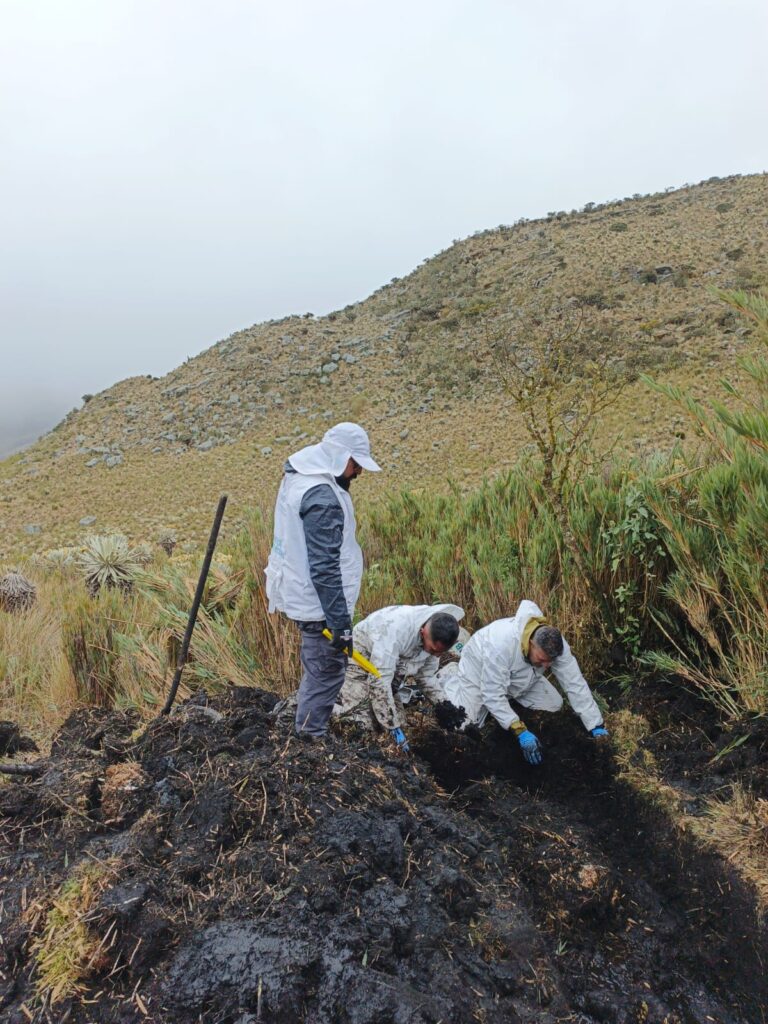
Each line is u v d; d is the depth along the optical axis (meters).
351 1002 2.22
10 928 2.47
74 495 58.81
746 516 3.81
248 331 88.19
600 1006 2.69
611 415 37.34
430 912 2.71
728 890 3.18
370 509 6.96
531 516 5.48
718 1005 2.77
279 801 2.91
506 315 69.44
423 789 3.63
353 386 68.94
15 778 3.49
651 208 83.69
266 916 2.44
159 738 3.45
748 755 3.80
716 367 44.06
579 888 3.07
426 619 4.44
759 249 64.06
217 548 7.42
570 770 4.25
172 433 68.31
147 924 2.37
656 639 4.74
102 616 6.06
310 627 3.80
